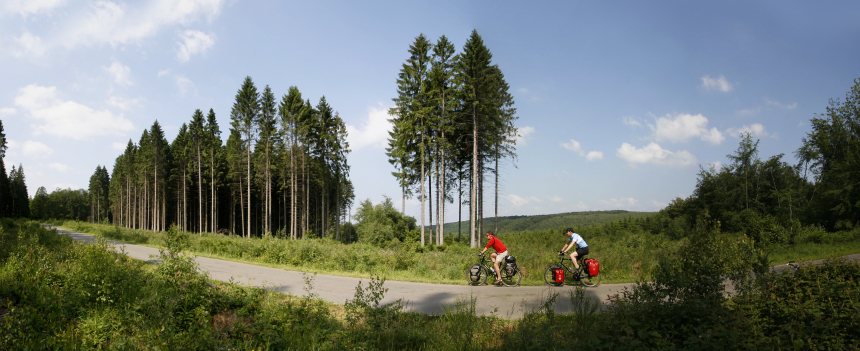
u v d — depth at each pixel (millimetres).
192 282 8570
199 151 67375
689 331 6008
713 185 44688
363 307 8188
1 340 5527
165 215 81812
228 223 82188
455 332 7625
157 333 6051
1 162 89625
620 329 6402
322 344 6617
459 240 43281
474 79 36219
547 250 22953
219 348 5809
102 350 6137
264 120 56000
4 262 10359
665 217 46969
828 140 40906
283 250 21250
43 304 7516
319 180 56250
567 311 9328
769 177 43219
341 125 56875
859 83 40875
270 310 8117
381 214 40594
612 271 16141
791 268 8141
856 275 7363
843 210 34906
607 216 85812
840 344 5453
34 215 138125
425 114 37500
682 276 7008
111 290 8242
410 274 16750
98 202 135125
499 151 41969
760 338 5602
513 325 7945
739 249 8320
